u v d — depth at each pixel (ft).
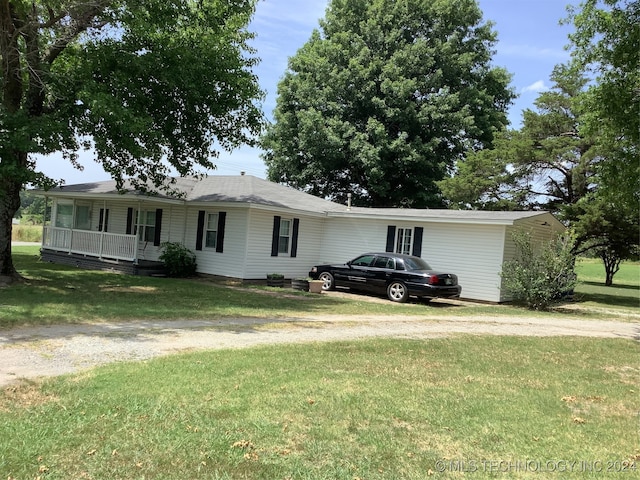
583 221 72.28
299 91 106.01
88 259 65.51
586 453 14.17
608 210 70.54
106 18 43.93
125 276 57.00
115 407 15.76
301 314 38.19
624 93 41.68
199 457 12.60
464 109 101.86
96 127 44.78
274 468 12.24
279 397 17.49
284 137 109.29
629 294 86.12
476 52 114.11
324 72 104.32
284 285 60.64
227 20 51.47
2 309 31.27
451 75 108.06
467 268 58.70
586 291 89.66
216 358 22.41
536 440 15.03
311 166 108.37
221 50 47.73
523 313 49.11
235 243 60.75
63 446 12.89
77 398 16.44
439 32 110.11
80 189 73.31
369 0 113.91
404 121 101.81
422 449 13.89
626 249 77.77
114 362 21.15
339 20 114.32
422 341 29.89
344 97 105.50
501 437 15.11
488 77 117.39
